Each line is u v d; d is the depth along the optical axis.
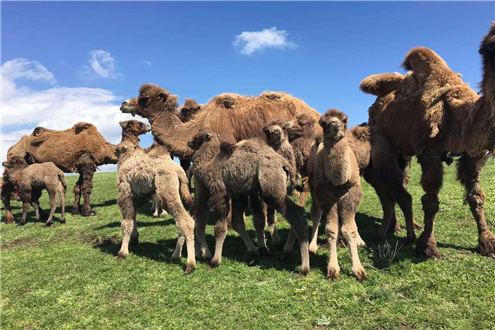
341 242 6.32
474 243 6.05
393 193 6.45
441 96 5.63
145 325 4.23
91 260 6.64
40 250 7.71
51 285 5.61
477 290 4.43
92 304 4.88
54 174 10.67
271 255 6.24
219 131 8.26
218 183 5.90
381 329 3.82
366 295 4.53
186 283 5.31
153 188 6.63
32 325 4.43
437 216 7.65
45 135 12.10
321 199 5.25
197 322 4.20
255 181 5.72
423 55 6.13
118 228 8.98
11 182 11.26
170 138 8.51
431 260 5.45
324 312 4.23
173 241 7.57
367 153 6.51
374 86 7.73
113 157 12.29
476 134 4.95
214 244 7.11
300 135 7.03
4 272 6.33
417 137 5.93
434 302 4.26
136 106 8.65
